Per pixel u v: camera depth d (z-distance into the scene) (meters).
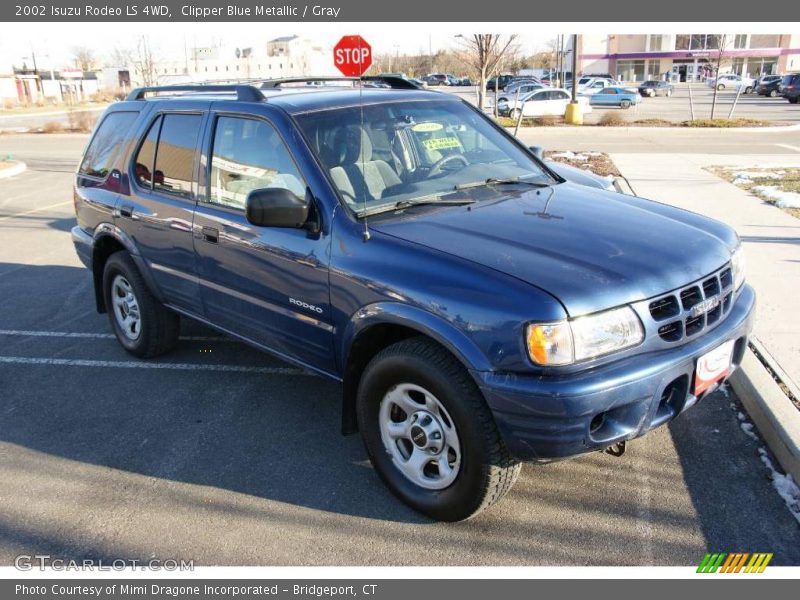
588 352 2.67
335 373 3.57
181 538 3.16
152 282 4.73
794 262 6.30
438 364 2.89
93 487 3.58
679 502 3.26
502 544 3.05
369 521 3.24
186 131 4.34
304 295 3.50
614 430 2.76
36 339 5.72
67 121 36.19
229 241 3.89
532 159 4.34
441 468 3.11
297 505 3.38
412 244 3.08
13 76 59.66
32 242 9.47
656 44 68.50
